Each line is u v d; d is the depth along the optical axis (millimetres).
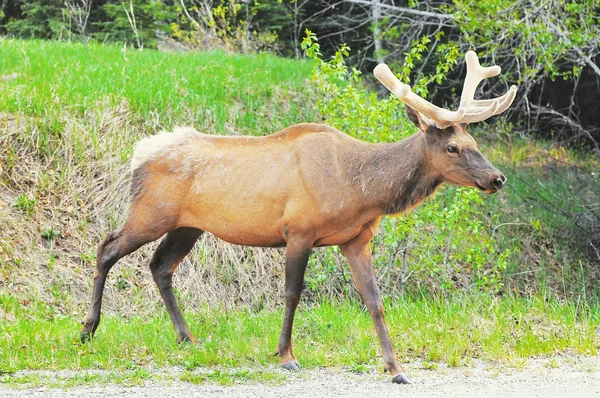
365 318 15422
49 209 18531
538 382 11117
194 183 13016
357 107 17859
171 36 36844
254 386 10789
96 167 19547
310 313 15891
